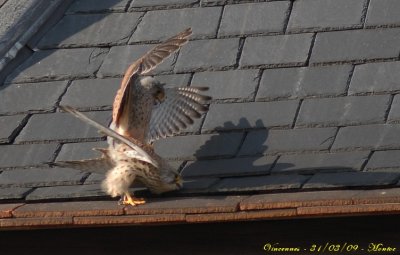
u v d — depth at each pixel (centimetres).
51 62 1177
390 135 1038
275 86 1104
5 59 1180
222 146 1075
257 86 1109
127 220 1026
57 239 1103
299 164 1038
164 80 1129
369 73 1089
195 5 1189
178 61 1143
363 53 1102
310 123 1068
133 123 1074
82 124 1122
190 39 1159
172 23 1177
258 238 1064
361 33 1120
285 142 1061
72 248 1102
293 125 1073
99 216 1031
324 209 986
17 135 1124
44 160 1099
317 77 1100
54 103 1142
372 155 1026
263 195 1017
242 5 1175
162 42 1148
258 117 1088
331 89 1088
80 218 1035
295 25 1141
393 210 974
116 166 1043
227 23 1162
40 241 1107
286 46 1129
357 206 980
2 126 1134
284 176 1028
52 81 1162
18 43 1189
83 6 1220
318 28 1133
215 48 1145
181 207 1016
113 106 1091
